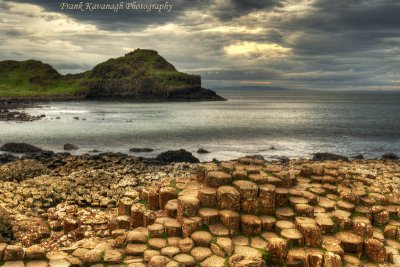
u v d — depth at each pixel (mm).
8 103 165750
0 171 29062
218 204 11695
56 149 53000
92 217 15562
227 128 83750
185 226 11016
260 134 73625
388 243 11703
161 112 136625
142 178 27562
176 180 14484
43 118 98938
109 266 10102
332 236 11305
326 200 13047
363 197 13414
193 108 170250
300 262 10055
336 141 64562
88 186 24141
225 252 10164
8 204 19766
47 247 12828
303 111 159875
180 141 62812
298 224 11094
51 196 21594
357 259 10633
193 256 10180
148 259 10180
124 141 61719
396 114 139625
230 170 12812
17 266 9789
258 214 11789
